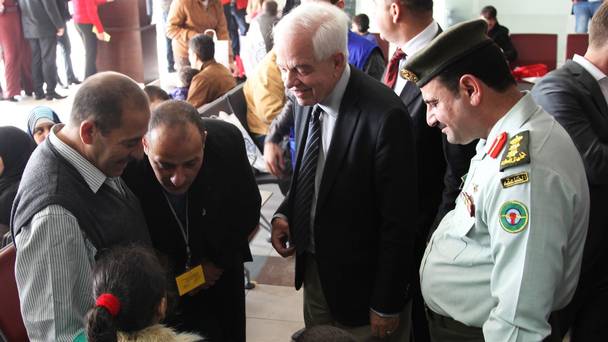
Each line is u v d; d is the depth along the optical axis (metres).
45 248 1.35
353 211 1.85
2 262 1.93
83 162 1.45
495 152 1.39
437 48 1.43
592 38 2.09
